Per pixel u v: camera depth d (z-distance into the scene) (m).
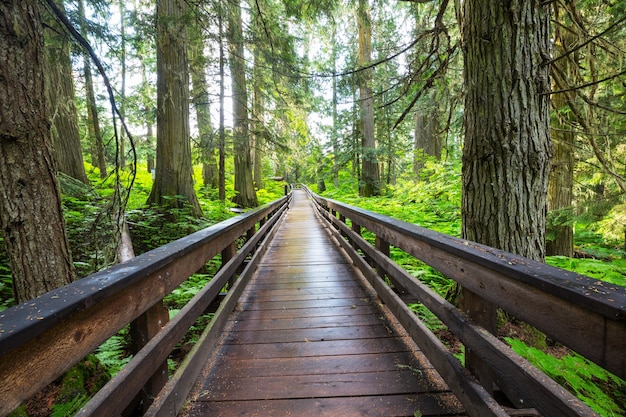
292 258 5.55
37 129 2.71
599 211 4.99
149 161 19.23
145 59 14.59
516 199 2.80
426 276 4.44
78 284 1.05
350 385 1.95
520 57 2.75
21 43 2.61
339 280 4.18
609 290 0.85
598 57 4.56
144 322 1.44
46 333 0.84
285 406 1.78
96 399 0.98
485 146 2.88
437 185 9.26
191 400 1.84
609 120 5.37
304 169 26.14
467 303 1.52
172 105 7.83
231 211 10.29
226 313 2.71
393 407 1.75
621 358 0.75
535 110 2.78
